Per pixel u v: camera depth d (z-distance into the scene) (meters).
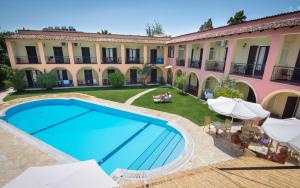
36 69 22.36
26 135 9.80
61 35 22.78
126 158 8.77
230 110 8.00
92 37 23.66
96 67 23.75
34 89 21.83
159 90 22.06
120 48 25.78
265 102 10.95
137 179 6.13
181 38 23.75
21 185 3.70
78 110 15.81
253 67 12.70
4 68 22.33
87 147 9.83
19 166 7.04
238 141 8.38
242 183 2.39
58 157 7.68
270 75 10.55
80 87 23.59
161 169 6.74
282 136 5.85
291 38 11.38
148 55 27.34
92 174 4.26
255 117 7.43
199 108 14.67
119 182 5.97
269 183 2.33
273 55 10.33
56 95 18.70
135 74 27.70
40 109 15.84
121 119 13.77
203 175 2.82
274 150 7.91
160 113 13.39
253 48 14.05
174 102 16.48
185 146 8.56
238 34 12.82
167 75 27.55
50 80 21.36
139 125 12.59
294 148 5.31
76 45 23.73
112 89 22.64
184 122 11.64
